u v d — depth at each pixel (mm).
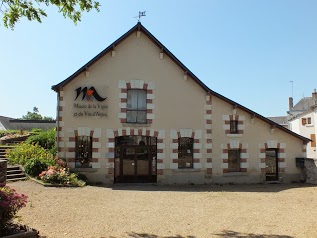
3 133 27891
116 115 16656
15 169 15562
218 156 17750
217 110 17969
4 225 6461
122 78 16906
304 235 7648
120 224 8289
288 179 18703
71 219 8586
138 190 14359
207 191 14625
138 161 17047
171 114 17266
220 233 7730
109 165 16328
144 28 17031
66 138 16094
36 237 6473
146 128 16938
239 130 18188
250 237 7453
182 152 17438
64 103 16219
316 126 31828
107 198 11875
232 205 11266
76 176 15359
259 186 17000
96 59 16438
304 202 12156
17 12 7191
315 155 32156
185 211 10062
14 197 6594
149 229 7914
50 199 11070
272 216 9648
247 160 18141
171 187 15797
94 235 7273
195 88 17688
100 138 16375
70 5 7270
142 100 17250
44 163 15398
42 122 37219
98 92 16578
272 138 18641
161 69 17391
